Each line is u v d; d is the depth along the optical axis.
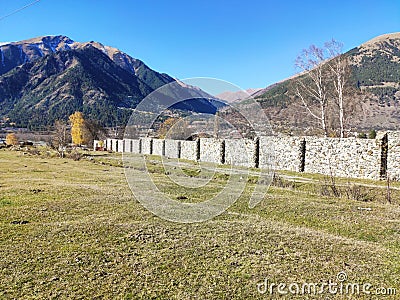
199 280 4.78
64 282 4.64
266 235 6.94
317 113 29.94
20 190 12.20
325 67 28.89
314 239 6.71
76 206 9.53
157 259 5.53
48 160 28.88
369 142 16.39
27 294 4.29
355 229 7.50
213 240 6.55
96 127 54.12
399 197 12.41
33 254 5.68
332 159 17.95
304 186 15.05
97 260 5.45
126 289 4.47
